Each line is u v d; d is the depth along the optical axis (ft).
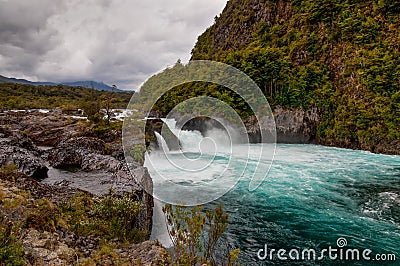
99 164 46.65
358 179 60.03
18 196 23.38
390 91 101.14
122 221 24.79
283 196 48.32
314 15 144.25
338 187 54.13
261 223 37.63
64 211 24.72
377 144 95.66
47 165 49.52
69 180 38.93
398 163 76.54
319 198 47.78
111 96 115.44
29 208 22.18
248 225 36.94
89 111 108.88
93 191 32.99
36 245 18.02
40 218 20.99
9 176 28.27
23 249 16.79
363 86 108.37
